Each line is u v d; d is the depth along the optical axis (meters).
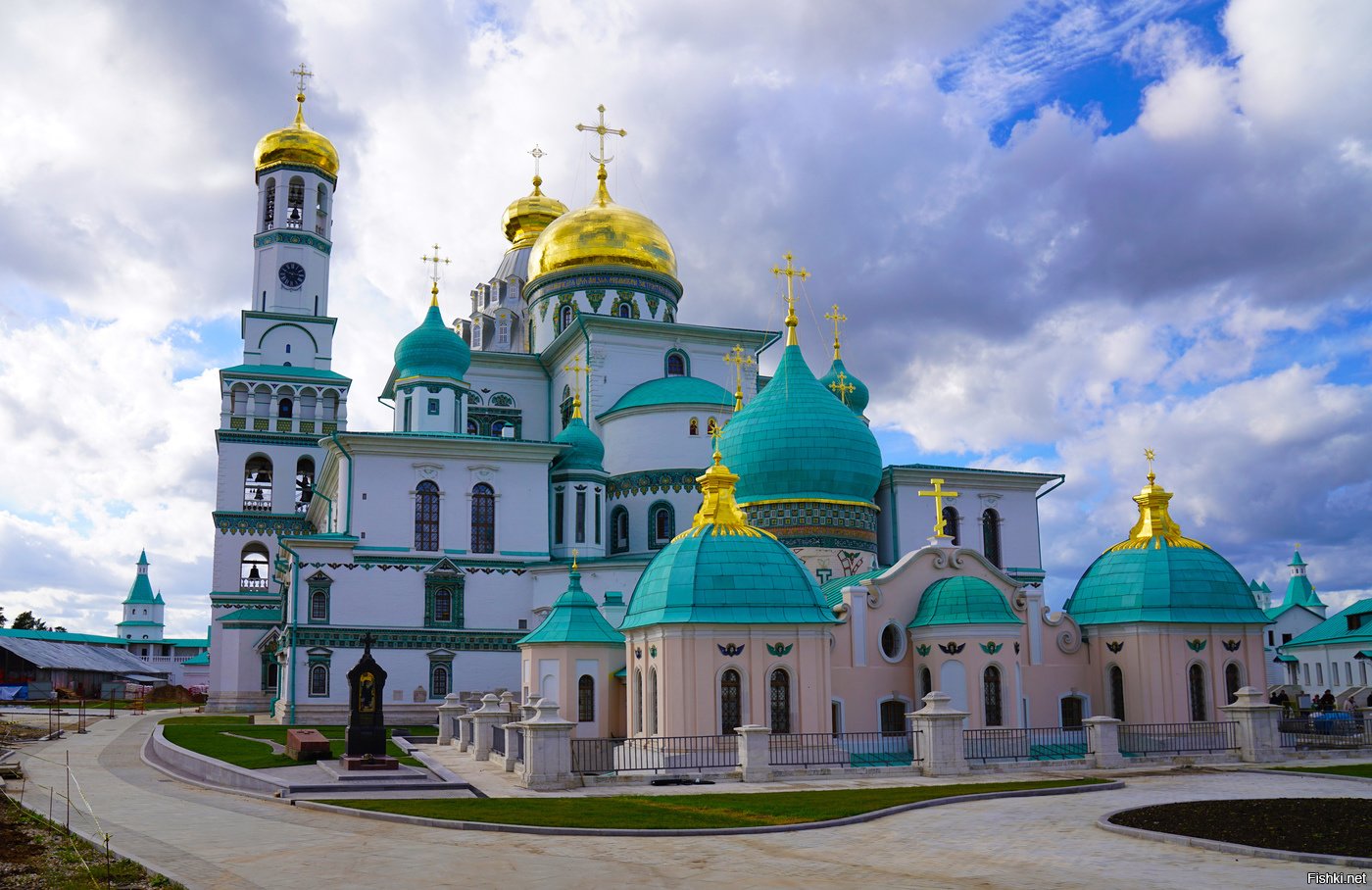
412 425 79.81
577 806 32.03
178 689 127.56
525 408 91.38
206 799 35.12
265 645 85.81
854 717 48.72
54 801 34.38
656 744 44.50
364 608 70.25
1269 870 22.20
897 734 46.19
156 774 43.62
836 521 58.38
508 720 49.12
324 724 67.88
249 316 100.62
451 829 28.14
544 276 91.50
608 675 52.81
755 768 39.78
